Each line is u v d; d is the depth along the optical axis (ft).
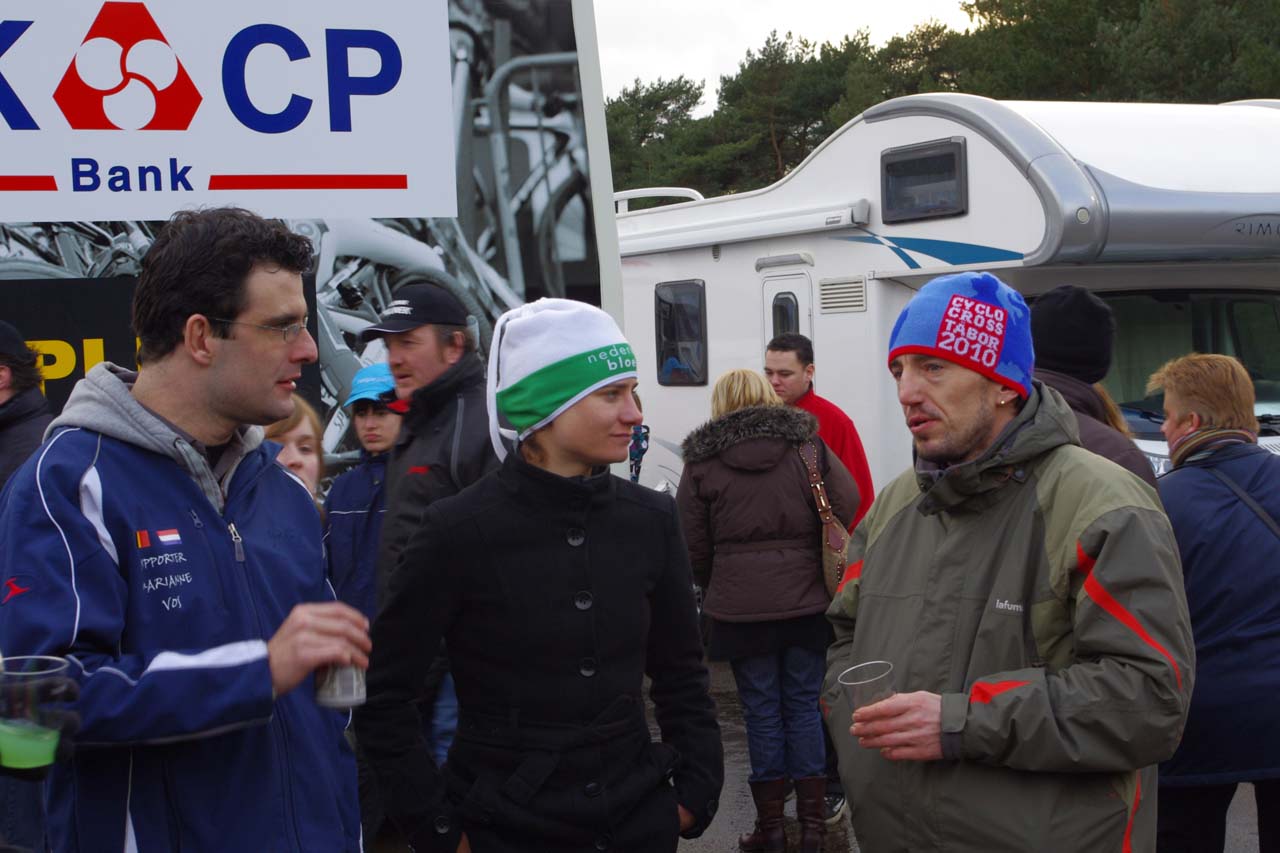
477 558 8.51
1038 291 21.65
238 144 13.20
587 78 14.46
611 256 14.49
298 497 7.65
